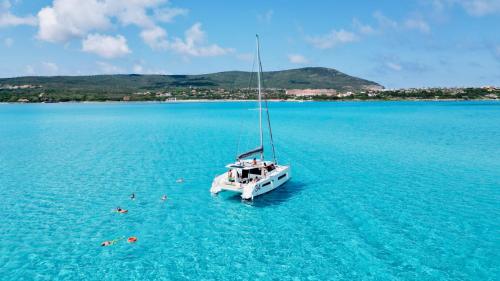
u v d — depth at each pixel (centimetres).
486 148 5078
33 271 1800
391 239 2131
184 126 8488
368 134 6731
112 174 3666
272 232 2242
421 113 12450
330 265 1850
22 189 3145
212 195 2947
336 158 4453
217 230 2277
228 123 9231
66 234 2214
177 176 3575
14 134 7062
